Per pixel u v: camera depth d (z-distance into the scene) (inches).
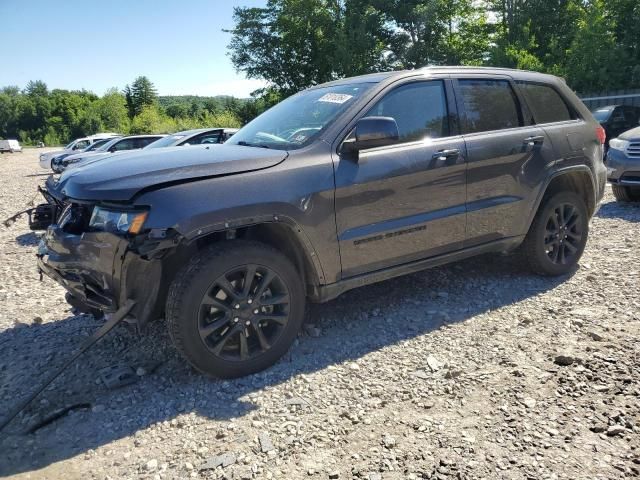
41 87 5359.3
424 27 1332.4
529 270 188.1
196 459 96.6
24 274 235.9
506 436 97.2
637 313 147.9
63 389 125.8
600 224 264.1
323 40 1403.8
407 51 1360.7
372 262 143.8
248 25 1433.3
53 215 144.6
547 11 1279.5
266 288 128.0
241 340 124.6
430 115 156.5
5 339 159.2
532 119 180.2
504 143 166.4
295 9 1379.2
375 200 141.0
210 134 470.9
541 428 98.8
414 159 147.6
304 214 128.3
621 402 104.8
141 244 110.0
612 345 128.5
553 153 178.5
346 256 138.2
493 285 180.9
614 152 308.2
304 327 153.9
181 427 107.1
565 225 185.8
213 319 122.6
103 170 125.7
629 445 92.5
